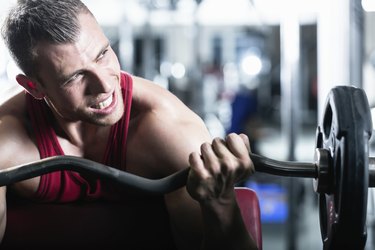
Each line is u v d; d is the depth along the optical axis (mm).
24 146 1273
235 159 1037
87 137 1284
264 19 4664
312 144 7551
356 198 944
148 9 5324
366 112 968
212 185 1050
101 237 1307
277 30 8250
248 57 8250
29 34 1103
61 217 1300
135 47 5859
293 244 2967
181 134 1254
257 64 8203
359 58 2510
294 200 2953
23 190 1273
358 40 2502
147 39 5508
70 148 1295
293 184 2951
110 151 1281
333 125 1002
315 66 8242
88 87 1120
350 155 938
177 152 1236
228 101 6859
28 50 1116
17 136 1276
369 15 5188
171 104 1322
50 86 1142
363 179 938
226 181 1051
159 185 1061
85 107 1134
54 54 1093
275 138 7621
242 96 5180
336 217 994
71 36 1079
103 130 1271
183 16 5629
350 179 938
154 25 5887
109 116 1150
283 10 2770
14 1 1160
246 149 1052
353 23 2477
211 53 9180
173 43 8680
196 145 1241
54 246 1302
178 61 8562
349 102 978
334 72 2480
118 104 1166
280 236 3658
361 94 998
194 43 6320
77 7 1109
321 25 2516
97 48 1105
